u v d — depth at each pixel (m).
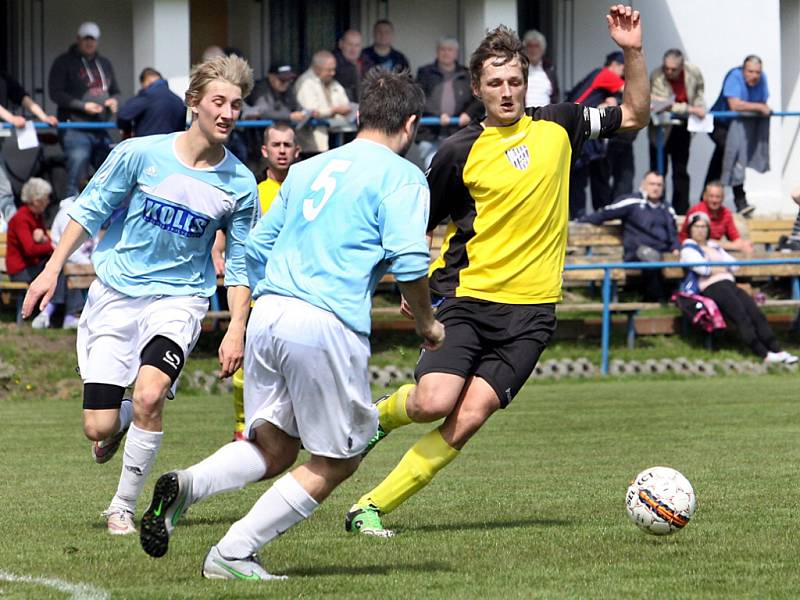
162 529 12.80
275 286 13.41
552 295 17.05
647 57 61.59
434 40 59.38
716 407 34.88
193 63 57.69
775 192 61.28
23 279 43.50
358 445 13.45
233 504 20.14
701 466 23.73
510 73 16.69
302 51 59.06
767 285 52.31
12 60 55.28
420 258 13.08
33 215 43.66
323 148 47.75
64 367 41.25
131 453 17.06
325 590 13.08
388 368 42.78
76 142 46.84
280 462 13.83
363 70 49.94
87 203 17.45
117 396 17.48
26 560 15.02
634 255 48.38
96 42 48.28
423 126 49.38
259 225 13.95
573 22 60.56
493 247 16.83
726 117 53.38
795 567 14.45
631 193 49.94
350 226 13.27
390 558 15.12
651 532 16.31
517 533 16.92
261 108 47.69
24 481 22.89
